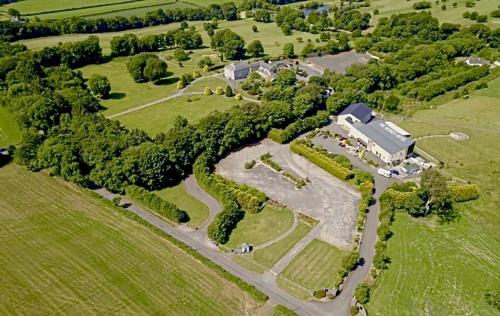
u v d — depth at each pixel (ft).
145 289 336.90
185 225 404.77
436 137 554.87
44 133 544.21
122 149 472.44
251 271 355.77
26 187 455.22
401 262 364.38
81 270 353.92
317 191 453.17
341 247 380.58
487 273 354.54
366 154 518.78
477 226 407.23
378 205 432.25
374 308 322.75
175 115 613.52
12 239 386.11
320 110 622.95
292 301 328.70
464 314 319.47
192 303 325.42
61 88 655.35
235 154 517.14
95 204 430.61
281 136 536.42
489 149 526.16
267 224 407.64
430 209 424.05
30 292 335.06
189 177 474.90
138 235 390.63
